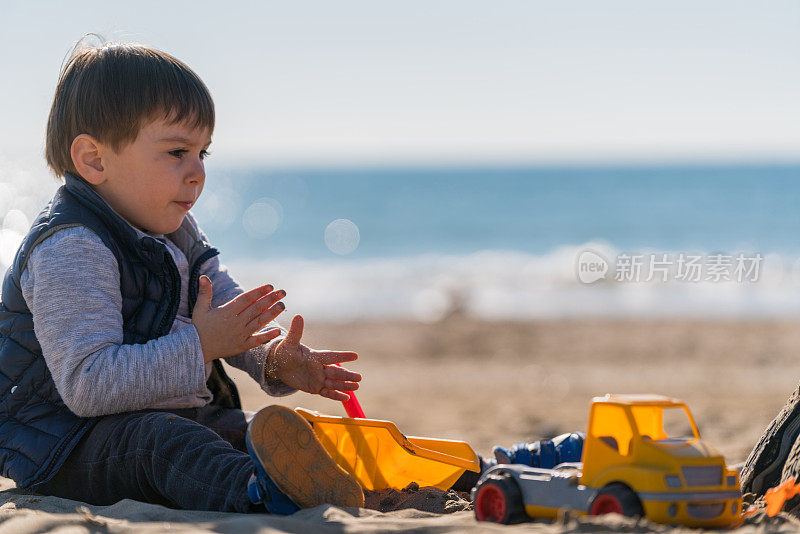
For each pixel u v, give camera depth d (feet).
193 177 17.70
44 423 16.63
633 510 11.88
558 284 137.69
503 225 280.10
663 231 252.01
